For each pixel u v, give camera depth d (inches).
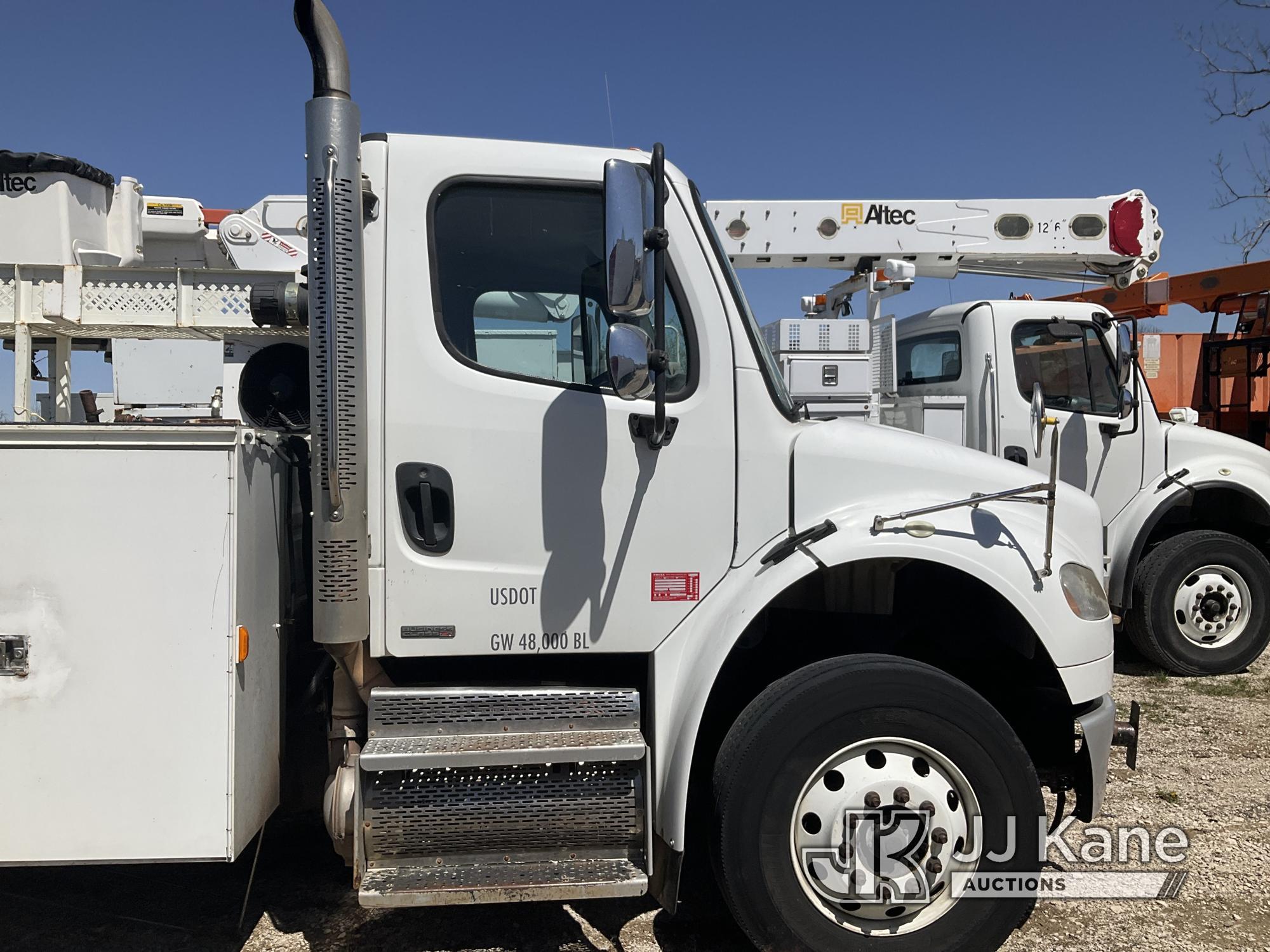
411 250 102.7
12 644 92.0
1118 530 241.3
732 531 108.9
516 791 100.2
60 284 131.0
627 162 91.6
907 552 105.6
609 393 106.3
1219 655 241.0
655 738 105.1
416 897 94.7
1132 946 115.6
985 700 104.3
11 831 92.5
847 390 243.3
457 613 102.9
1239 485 238.5
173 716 93.6
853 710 101.6
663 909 122.4
